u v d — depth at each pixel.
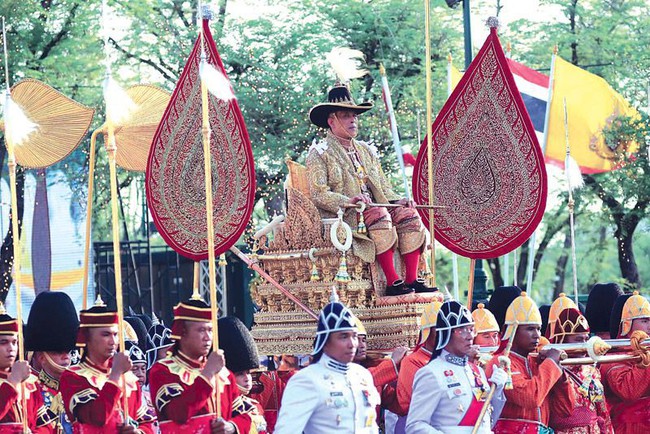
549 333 23.69
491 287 63.28
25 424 17.55
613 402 23.44
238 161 20.59
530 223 22.77
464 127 23.44
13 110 18.73
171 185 21.14
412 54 51.88
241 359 19.00
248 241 23.80
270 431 22.45
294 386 16.30
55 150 22.77
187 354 17.31
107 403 16.80
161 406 16.97
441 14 52.91
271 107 47.44
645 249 74.06
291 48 49.25
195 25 50.22
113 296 46.97
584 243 75.12
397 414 20.33
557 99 36.78
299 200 22.19
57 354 19.41
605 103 38.41
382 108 48.62
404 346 21.16
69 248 44.34
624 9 54.81
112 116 18.05
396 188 47.50
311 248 21.94
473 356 18.53
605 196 52.03
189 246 20.98
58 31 46.47
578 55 54.75
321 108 23.20
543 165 22.72
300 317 22.06
